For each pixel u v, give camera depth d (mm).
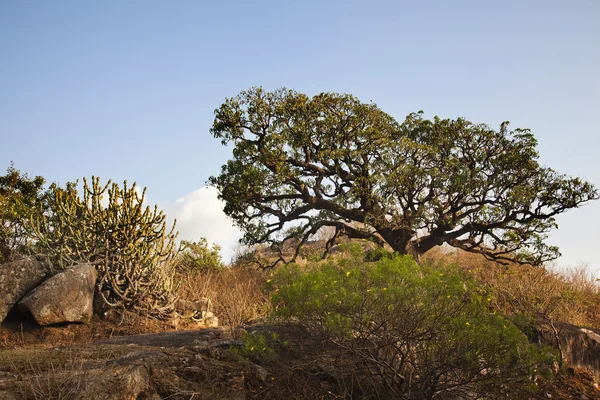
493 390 6598
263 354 6445
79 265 10008
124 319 10109
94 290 10211
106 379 5469
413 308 6367
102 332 9609
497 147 17812
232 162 18344
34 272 10039
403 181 16688
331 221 19047
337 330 6051
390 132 19109
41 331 9258
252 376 6543
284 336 7113
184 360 6551
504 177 17328
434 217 17094
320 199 19031
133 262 10539
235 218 18719
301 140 17812
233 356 6766
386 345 6574
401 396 6434
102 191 10656
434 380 6371
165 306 10836
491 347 6102
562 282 14375
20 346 8609
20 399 5102
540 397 7422
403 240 17812
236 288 13344
